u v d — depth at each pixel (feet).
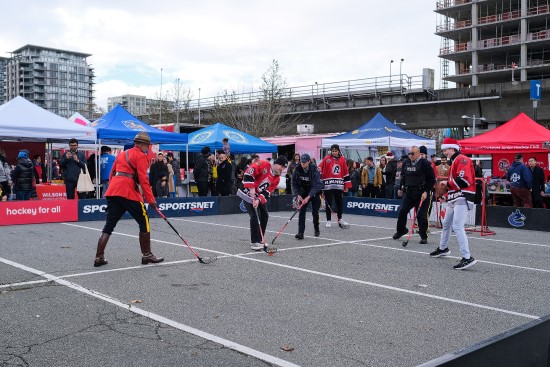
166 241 32.27
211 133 64.69
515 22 199.41
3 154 50.90
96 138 48.55
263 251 29.22
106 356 13.21
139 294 19.22
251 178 29.17
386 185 58.95
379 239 35.47
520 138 51.11
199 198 49.90
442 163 44.11
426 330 15.88
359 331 15.64
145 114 185.78
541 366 8.37
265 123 141.79
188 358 13.23
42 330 15.05
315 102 143.02
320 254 28.86
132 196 24.16
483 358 7.22
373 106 134.00
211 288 20.38
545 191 51.78
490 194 54.54
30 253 27.09
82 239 32.30
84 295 18.89
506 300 19.70
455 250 31.42
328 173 41.24
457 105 127.13
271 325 16.01
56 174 68.90
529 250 32.27
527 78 201.46
